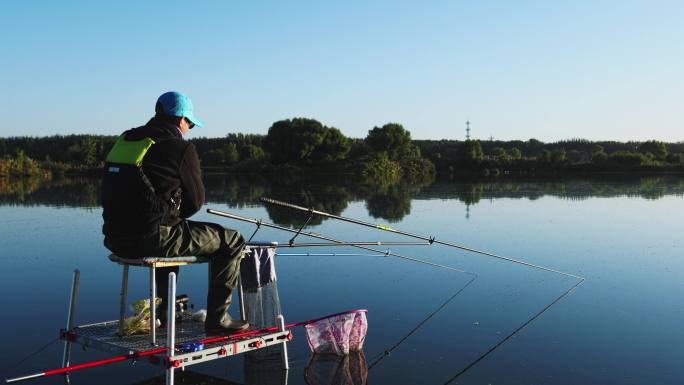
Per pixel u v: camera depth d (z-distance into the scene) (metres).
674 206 19.25
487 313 6.74
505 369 4.96
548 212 17.17
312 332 5.33
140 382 4.59
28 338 5.70
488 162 58.53
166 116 4.24
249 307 5.01
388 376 4.78
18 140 68.75
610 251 10.73
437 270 9.19
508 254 10.45
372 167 51.56
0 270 8.81
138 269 9.03
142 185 3.93
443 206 19.05
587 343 5.67
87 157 61.03
